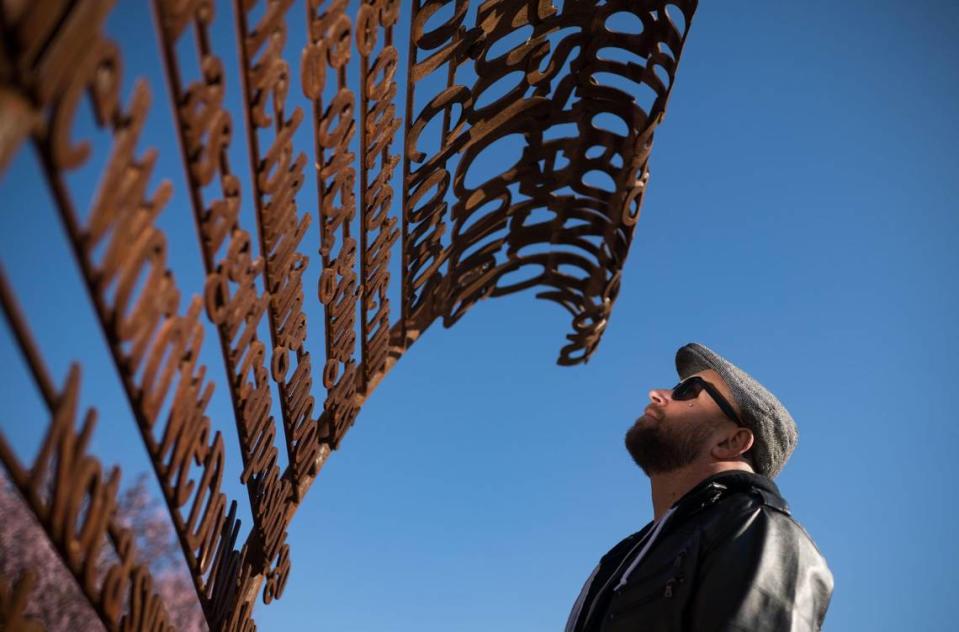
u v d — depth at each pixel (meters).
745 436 2.73
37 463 1.09
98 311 1.15
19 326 1.00
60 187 0.98
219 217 1.42
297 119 1.59
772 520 2.25
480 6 2.40
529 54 2.64
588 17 2.62
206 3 1.24
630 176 2.95
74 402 1.11
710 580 2.13
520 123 2.85
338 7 1.63
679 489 2.72
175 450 1.53
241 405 1.80
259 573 2.41
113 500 1.34
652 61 2.68
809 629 2.06
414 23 2.26
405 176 2.54
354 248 2.21
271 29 1.42
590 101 2.85
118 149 1.05
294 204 1.72
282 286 1.84
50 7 0.85
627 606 2.24
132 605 1.51
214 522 1.87
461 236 3.08
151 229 1.19
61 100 0.92
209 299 1.47
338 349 2.39
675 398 2.87
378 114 2.03
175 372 1.41
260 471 2.15
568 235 3.31
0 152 0.85
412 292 3.01
